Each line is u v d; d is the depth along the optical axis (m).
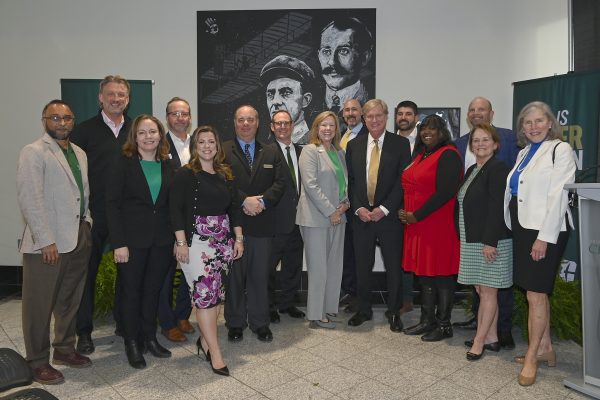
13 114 4.86
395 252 3.48
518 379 2.59
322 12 4.65
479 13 4.57
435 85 4.67
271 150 3.34
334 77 4.69
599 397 2.37
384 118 3.46
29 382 1.66
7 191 4.89
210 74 4.74
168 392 2.49
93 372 2.75
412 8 4.63
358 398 2.42
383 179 3.42
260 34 4.70
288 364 2.86
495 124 4.62
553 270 2.49
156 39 4.78
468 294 4.05
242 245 2.90
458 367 2.81
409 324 3.69
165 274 2.90
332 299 3.64
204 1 4.73
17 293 4.65
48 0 4.77
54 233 2.55
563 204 2.40
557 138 2.58
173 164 2.90
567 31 4.14
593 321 2.41
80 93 4.45
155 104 4.83
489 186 2.79
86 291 3.07
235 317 3.28
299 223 3.51
